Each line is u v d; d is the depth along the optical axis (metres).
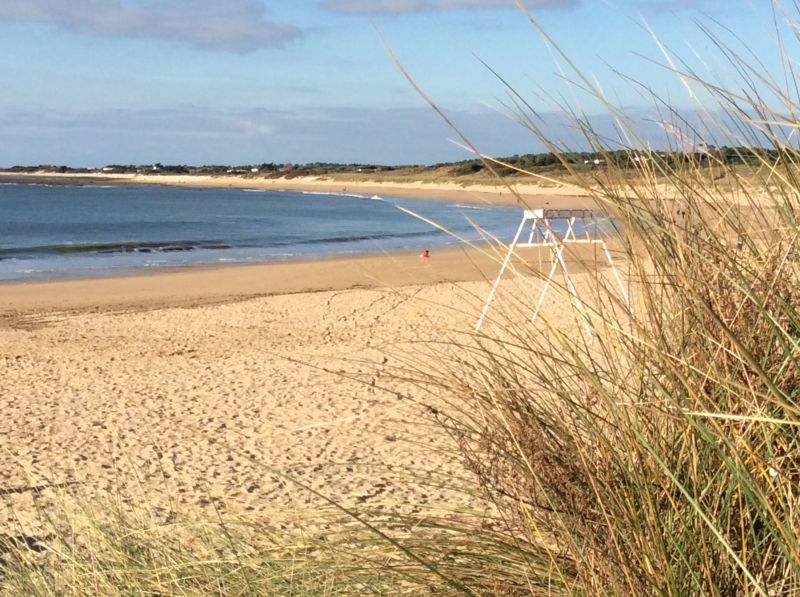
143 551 3.73
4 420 9.23
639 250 2.39
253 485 6.54
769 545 2.16
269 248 38.84
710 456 2.19
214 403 9.80
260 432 8.39
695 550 2.11
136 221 62.16
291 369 11.52
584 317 2.46
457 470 5.49
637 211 2.33
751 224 2.43
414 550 2.86
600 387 2.27
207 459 7.45
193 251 37.19
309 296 18.98
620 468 2.25
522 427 2.48
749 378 2.15
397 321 15.02
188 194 130.25
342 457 7.10
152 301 20.45
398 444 7.22
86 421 9.15
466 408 4.51
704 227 2.38
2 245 39.97
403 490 5.74
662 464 2.03
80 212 75.56
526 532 2.57
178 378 11.32
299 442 7.83
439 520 3.26
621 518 2.22
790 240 2.24
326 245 40.41
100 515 4.49
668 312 2.39
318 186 161.50
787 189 2.31
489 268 26.77
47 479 6.83
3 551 4.68
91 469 7.25
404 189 130.25
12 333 15.55
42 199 103.06
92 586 3.46
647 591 2.13
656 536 2.10
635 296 2.56
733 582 2.12
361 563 3.01
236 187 169.62
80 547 4.04
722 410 2.15
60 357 13.13
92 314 18.05
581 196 2.49
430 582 2.72
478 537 2.81
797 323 2.08
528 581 2.44
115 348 13.86
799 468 2.05
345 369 11.22
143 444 8.10
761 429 2.13
